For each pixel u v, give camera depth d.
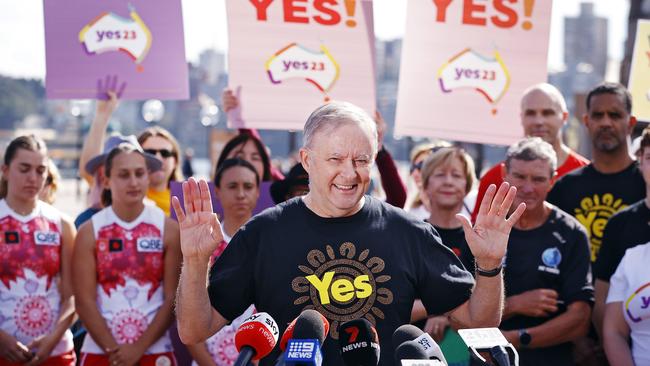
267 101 5.61
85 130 41.47
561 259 4.73
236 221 5.29
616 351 4.49
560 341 4.63
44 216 5.18
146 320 5.11
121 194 5.16
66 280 5.23
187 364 5.40
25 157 5.06
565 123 5.73
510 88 5.73
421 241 3.29
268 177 6.20
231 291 3.23
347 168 3.10
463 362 4.83
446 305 3.30
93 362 5.10
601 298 4.88
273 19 5.61
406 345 2.58
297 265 3.20
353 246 3.21
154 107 25.33
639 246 4.55
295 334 2.70
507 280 4.74
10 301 5.00
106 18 5.69
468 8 5.71
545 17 5.72
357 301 3.17
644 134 4.65
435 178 5.31
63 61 5.66
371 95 5.64
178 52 5.74
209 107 47.97
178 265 5.25
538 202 4.71
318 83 5.62
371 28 5.64
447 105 5.73
